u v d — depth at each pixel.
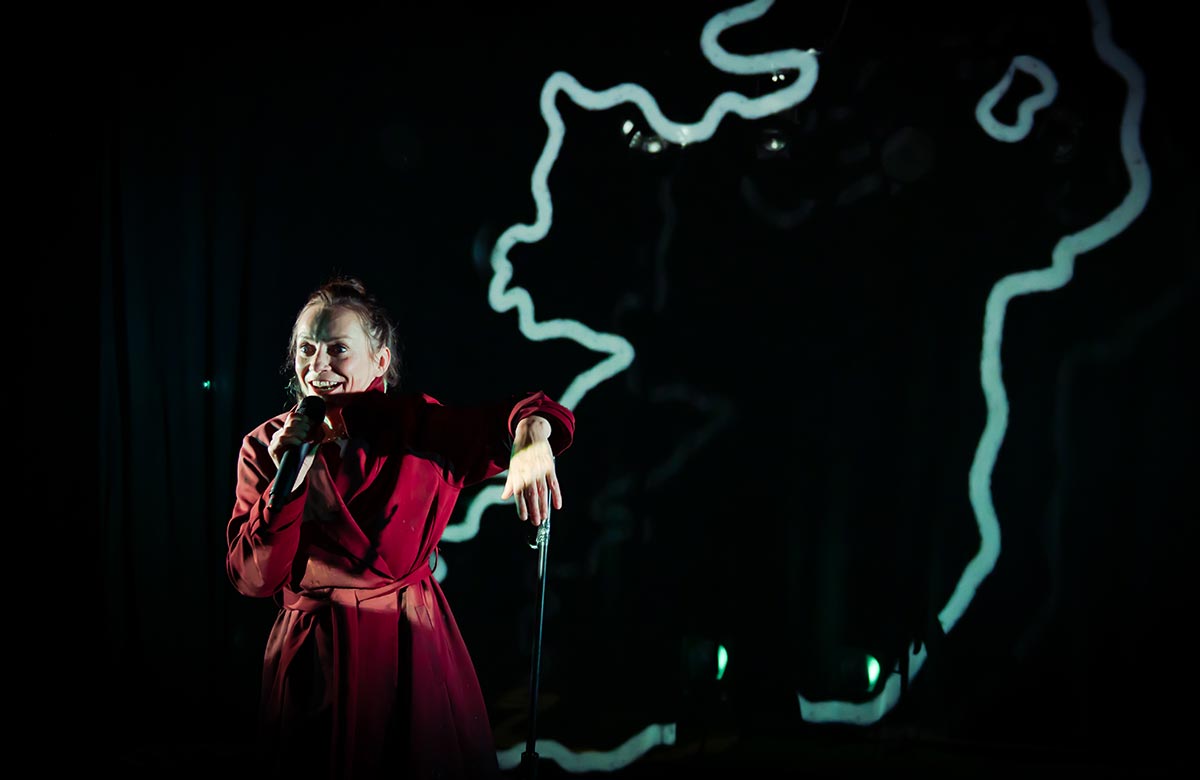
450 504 1.86
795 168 2.91
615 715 2.91
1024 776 2.70
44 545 2.91
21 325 2.92
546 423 1.86
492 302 3.00
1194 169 2.79
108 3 2.99
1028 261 2.85
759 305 2.93
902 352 2.88
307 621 1.73
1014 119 2.85
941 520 2.86
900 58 2.88
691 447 2.94
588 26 2.99
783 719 2.86
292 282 3.01
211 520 2.96
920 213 2.87
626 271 2.97
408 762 1.69
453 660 1.83
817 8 2.90
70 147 2.97
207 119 3.02
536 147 3.00
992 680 2.83
